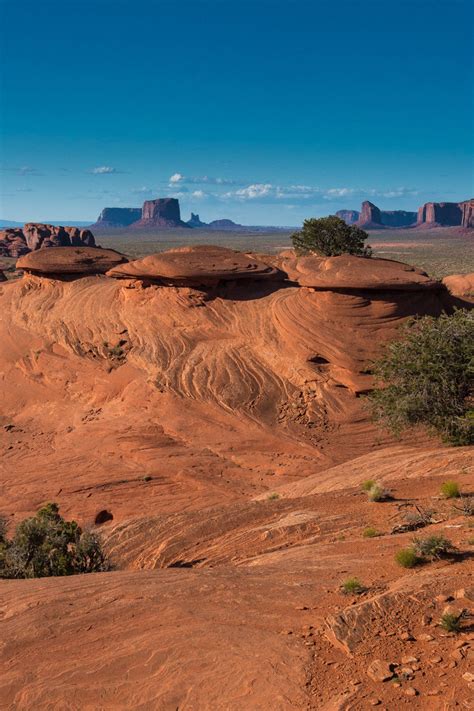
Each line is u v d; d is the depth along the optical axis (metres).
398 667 6.27
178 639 7.43
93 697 6.69
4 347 43.06
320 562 9.99
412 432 29.20
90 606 8.62
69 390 37.84
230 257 41.28
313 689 6.15
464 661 6.18
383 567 9.16
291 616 7.77
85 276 48.31
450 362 21.50
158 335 38.69
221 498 25.25
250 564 11.55
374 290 35.22
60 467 29.11
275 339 35.94
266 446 29.31
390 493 14.66
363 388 32.00
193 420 31.59
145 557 14.69
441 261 160.38
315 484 20.56
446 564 8.80
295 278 42.62
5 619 8.54
